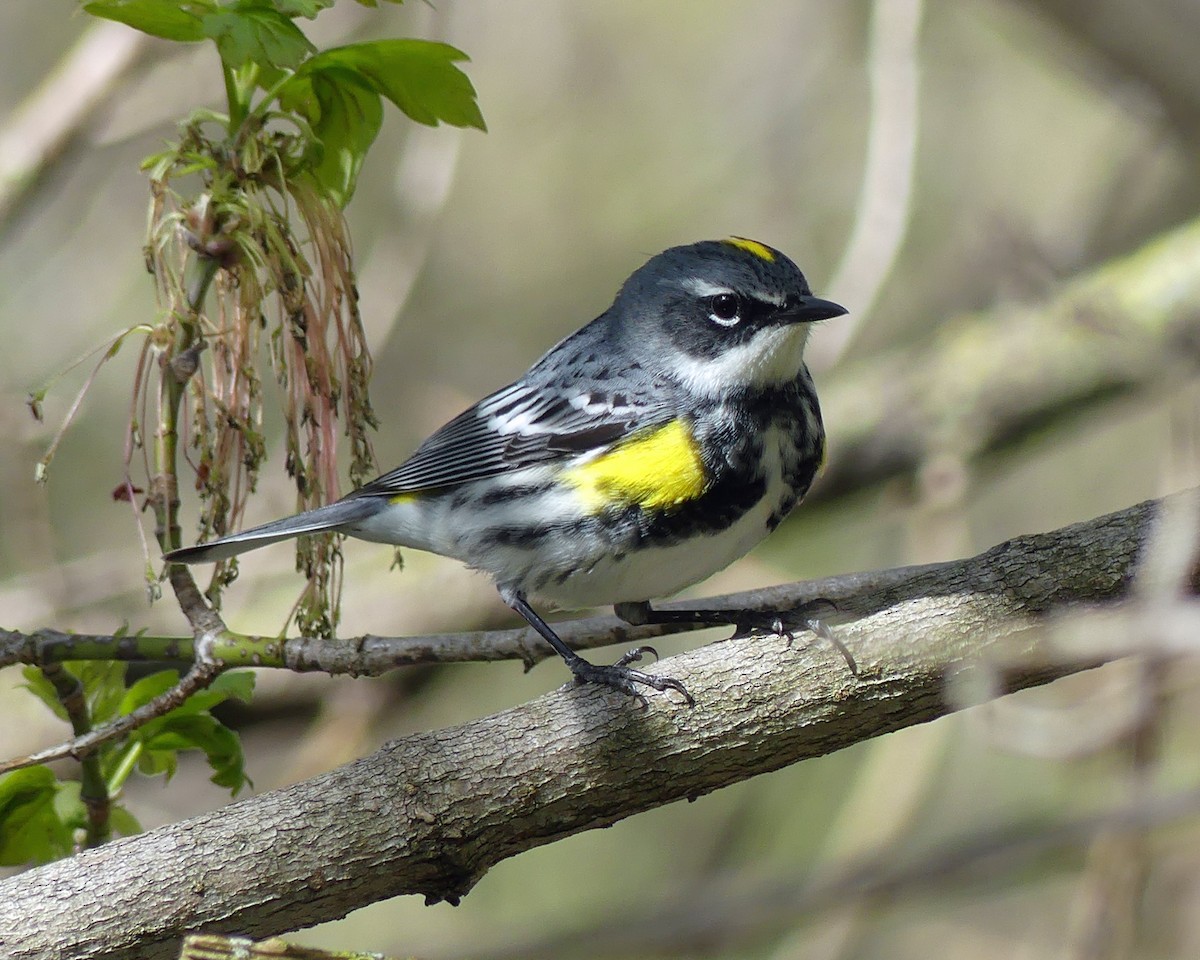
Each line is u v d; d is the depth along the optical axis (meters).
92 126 12.19
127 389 15.30
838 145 16.47
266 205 7.00
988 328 14.01
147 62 12.48
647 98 17.02
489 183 16.97
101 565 12.56
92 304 15.16
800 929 10.41
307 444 7.16
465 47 16.81
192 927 6.17
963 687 6.63
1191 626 5.89
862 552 15.30
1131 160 15.60
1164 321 13.26
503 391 8.67
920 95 15.97
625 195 16.81
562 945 8.82
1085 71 14.67
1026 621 6.71
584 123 17.00
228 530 7.10
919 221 16.22
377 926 13.62
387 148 16.44
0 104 16.45
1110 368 13.39
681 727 6.61
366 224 16.28
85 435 15.13
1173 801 7.65
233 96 6.80
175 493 6.90
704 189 16.66
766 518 8.31
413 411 15.81
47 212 15.43
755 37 16.97
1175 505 6.93
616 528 8.12
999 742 9.48
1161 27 14.02
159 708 6.59
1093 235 15.43
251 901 6.21
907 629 6.73
